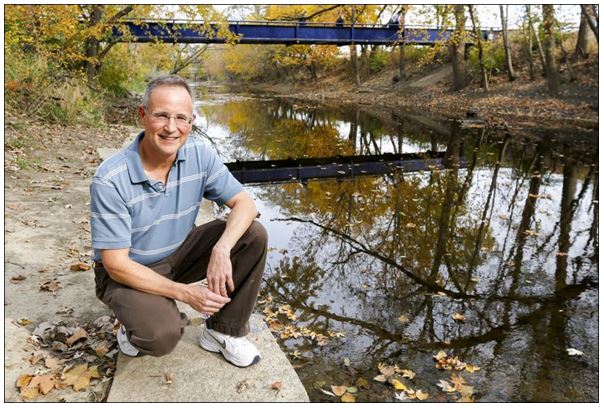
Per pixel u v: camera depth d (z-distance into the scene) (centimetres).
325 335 278
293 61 3350
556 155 851
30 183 497
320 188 659
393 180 701
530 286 354
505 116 1376
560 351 268
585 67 1532
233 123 1427
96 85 1367
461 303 325
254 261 200
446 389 228
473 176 714
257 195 618
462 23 1838
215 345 215
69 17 1156
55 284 280
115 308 182
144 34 1670
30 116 814
